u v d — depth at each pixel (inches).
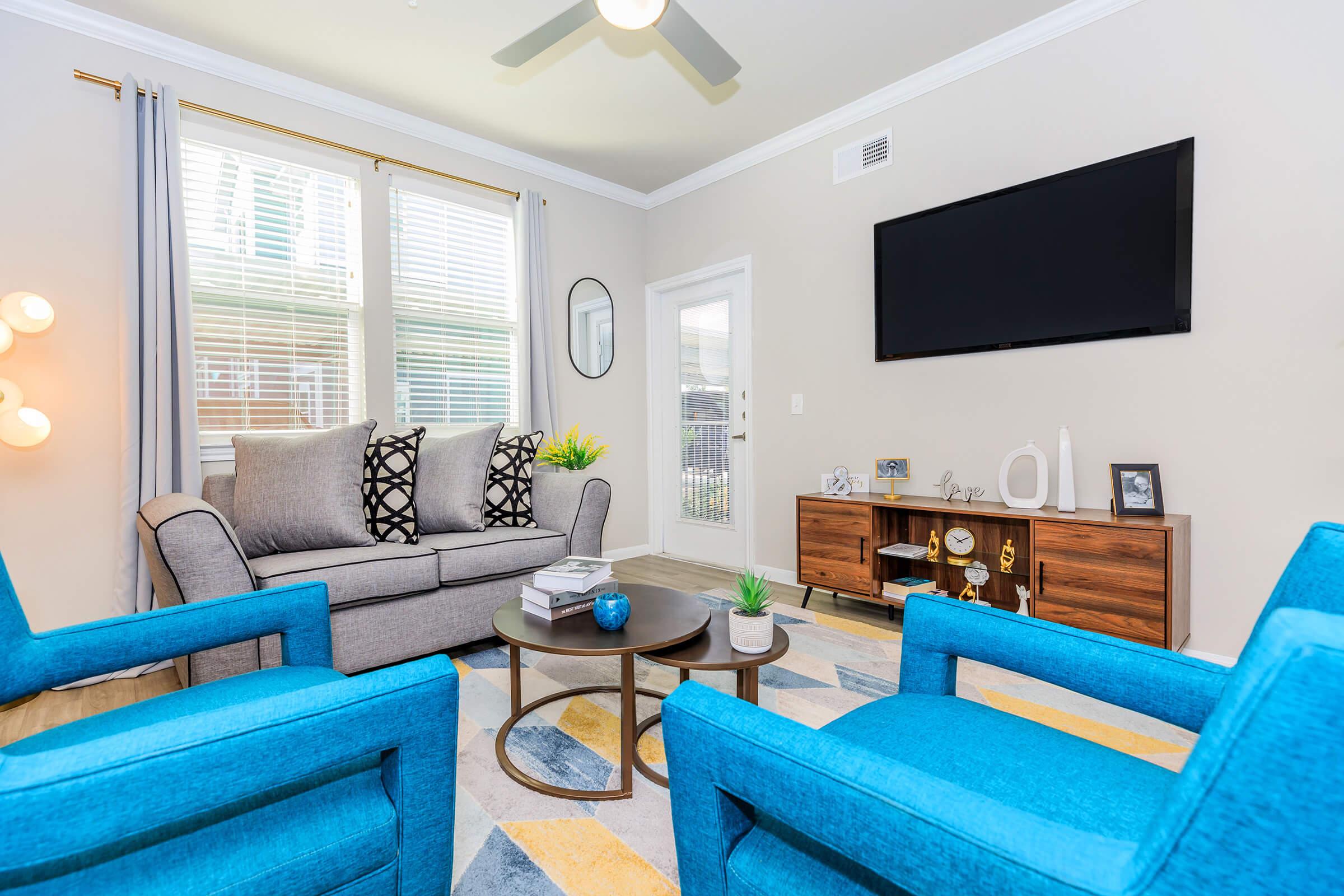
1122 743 67.8
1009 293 104.8
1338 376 77.6
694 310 165.9
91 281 96.0
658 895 46.9
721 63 81.1
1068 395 99.8
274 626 49.7
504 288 147.2
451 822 34.5
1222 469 86.0
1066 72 98.5
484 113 127.5
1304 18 79.0
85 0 92.3
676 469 172.2
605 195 164.7
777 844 28.1
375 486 100.7
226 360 110.0
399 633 89.9
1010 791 30.6
